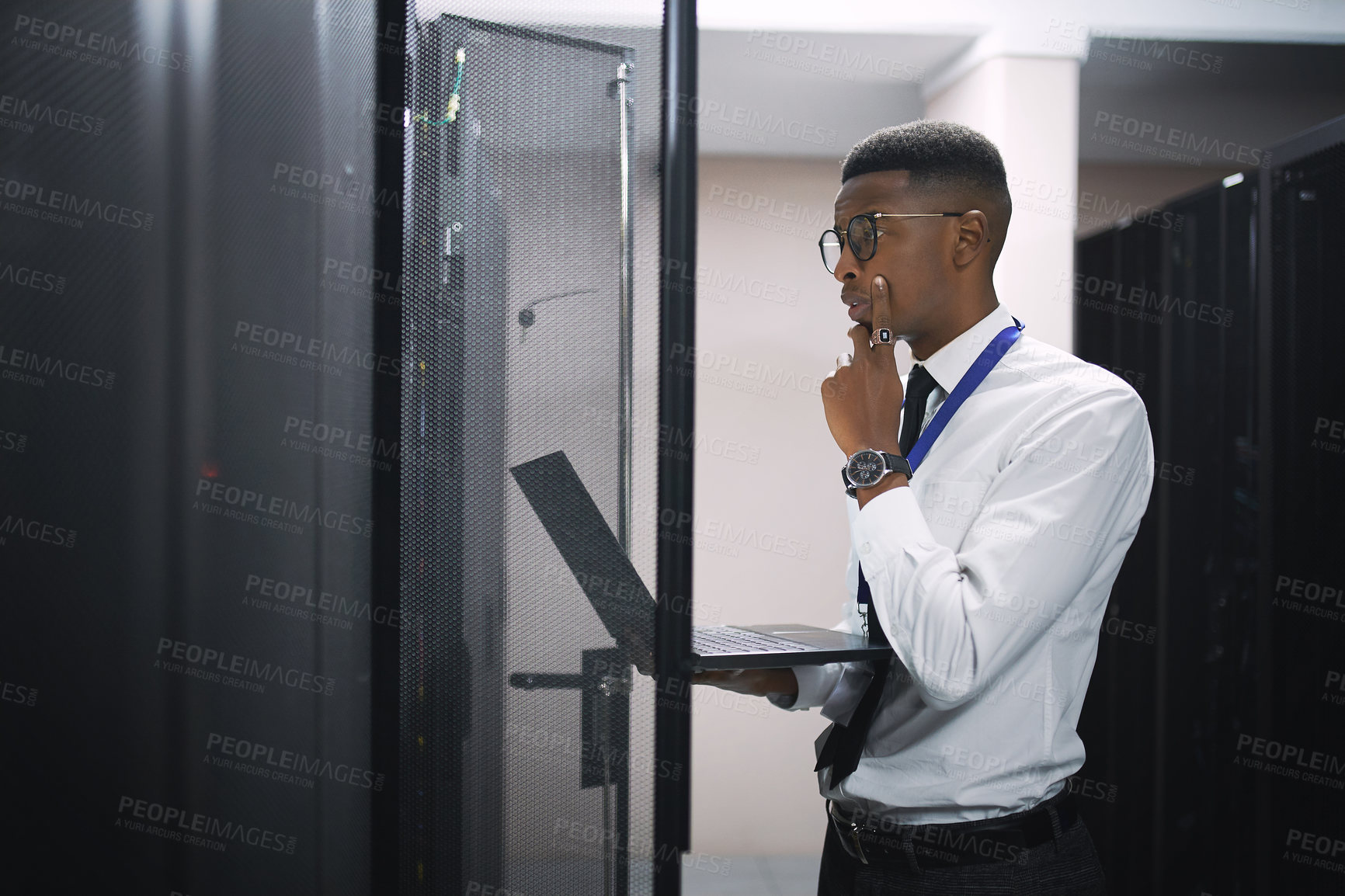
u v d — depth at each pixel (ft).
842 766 3.75
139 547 3.28
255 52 3.26
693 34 3.01
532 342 3.14
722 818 11.68
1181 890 7.91
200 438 3.27
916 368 4.08
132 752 3.28
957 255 3.73
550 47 3.11
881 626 3.35
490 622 3.19
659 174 3.03
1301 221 6.57
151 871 3.29
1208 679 7.76
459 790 3.19
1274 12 8.93
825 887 4.08
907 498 3.37
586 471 3.11
